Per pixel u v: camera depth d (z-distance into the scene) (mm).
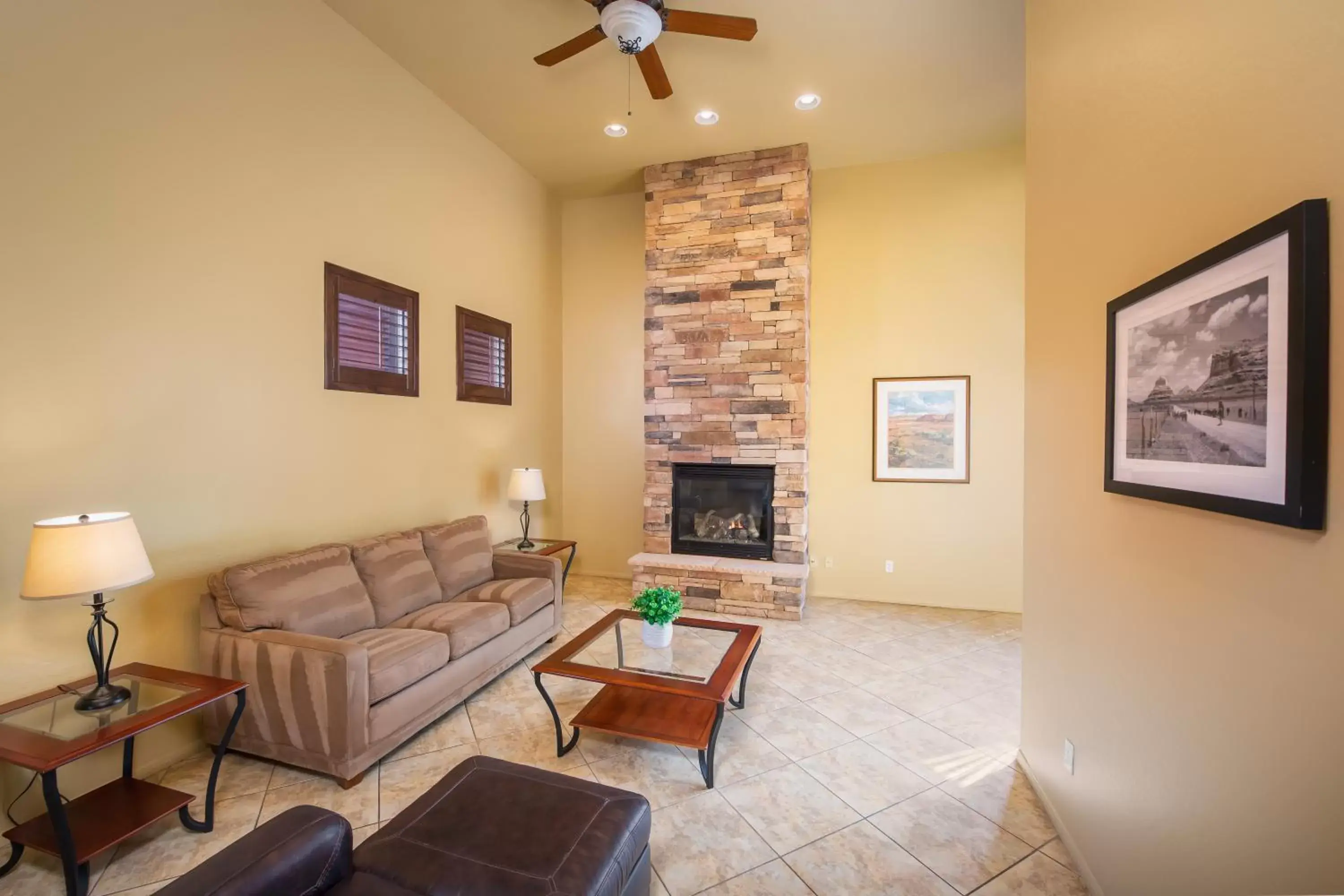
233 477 2662
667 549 4906
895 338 4809
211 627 2465
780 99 3859
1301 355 916
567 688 3201
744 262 4672
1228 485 1104
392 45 3379
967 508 4703
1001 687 3221
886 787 2293
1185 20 1284
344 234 3219
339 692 2229
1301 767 954
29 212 1987
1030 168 2299
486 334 4508
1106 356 1629
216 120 2564
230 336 2639
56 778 1660
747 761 2479
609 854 1403
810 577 5039
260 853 1262
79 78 2105
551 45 3359
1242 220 1097
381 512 3512
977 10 3010
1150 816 1416
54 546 1774
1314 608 927
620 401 5598
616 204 5570
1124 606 1556
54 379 2059
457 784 1649
